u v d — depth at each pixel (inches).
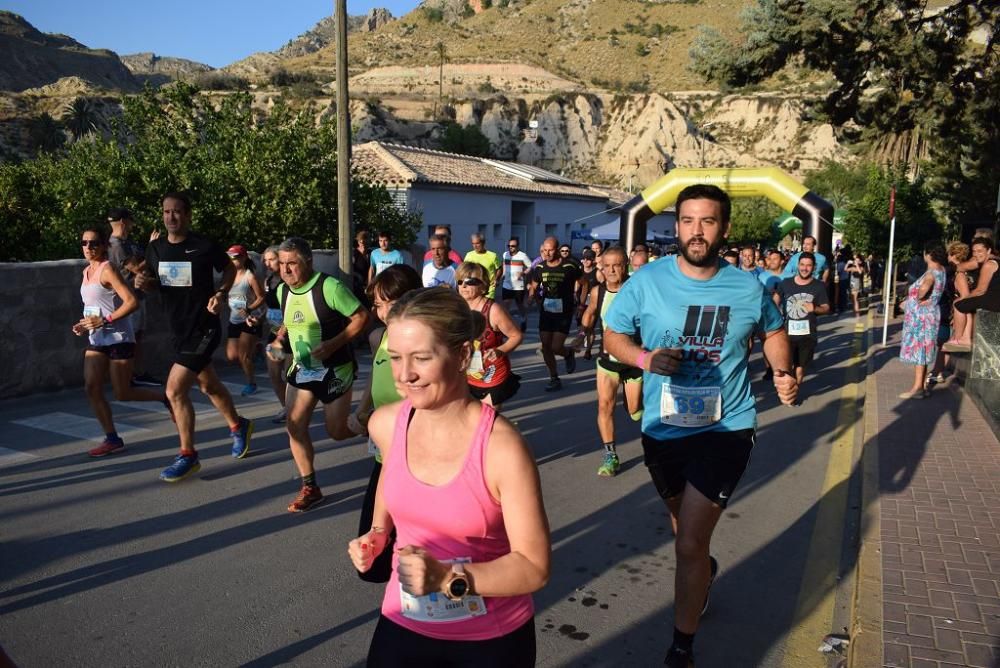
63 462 256.5
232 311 366.0
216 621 153.5
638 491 239.5
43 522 204.7
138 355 372.2
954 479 238.5
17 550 186.5
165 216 225.6
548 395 388.2
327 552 187.9
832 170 2301.9
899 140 652.1
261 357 468.1
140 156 564.1
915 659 133.3
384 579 112.2
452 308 76.4
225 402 254.4
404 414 81.9
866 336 667.4
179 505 218.4
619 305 143.5
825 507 228.7
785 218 1897.1
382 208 680.4
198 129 607.2
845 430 326.0
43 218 563.5
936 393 384.5
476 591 71.6
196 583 170.2
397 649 82.4
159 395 270.7
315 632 149.8
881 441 287.9
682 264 139.8
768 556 193.0
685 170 698.2
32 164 618.5
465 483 76.2
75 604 159.8
